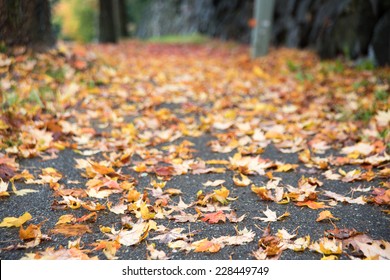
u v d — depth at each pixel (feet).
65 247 5.78
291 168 7.36
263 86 12.17
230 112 9.32
